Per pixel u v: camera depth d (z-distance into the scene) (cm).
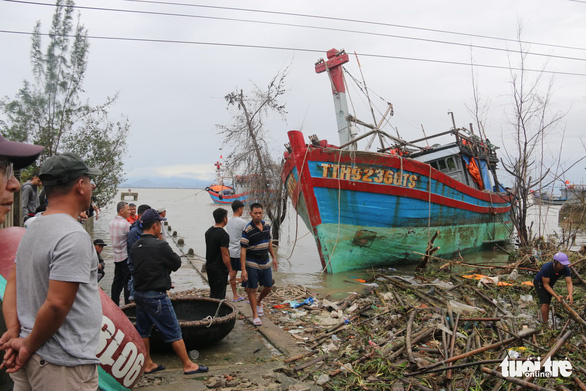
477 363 477
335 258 1148
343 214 1134
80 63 1612
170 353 543
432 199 1266
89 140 1723
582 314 721
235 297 799
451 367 475
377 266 1237
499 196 1752
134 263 461
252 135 1658
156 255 458
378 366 514
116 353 345
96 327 244
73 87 1611
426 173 1228
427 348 567
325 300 795
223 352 558
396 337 610
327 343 607
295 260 1446
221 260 682
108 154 1769
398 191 1174
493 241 1655
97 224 2458
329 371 513
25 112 1551
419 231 1270
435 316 669
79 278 223
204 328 529
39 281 229
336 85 1481
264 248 663
